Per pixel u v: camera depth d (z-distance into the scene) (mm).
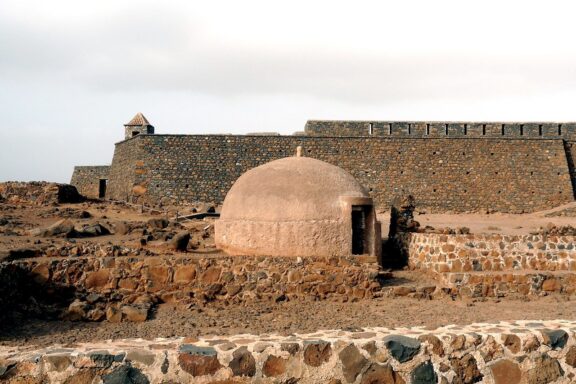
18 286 11609
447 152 37000
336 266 13938
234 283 13312
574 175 37969
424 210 36344
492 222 32156
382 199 36375
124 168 37719
